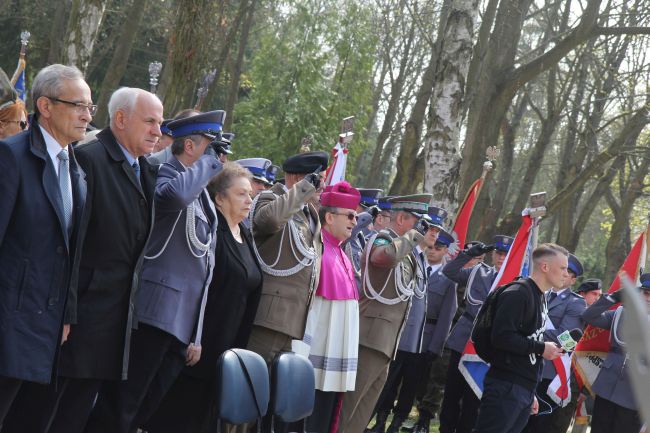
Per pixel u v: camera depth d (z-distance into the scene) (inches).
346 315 248.2
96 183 172.1
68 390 173.6
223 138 214.1
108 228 172.2
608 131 1158.3
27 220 156.1
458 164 474.3
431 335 363.6
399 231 303.7
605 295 323.3
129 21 656.4
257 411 183.3
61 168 164.2
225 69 1131.9
